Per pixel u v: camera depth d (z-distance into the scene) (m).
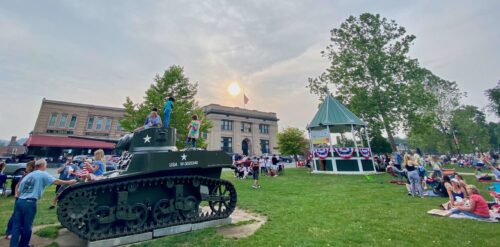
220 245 4.58
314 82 29.27
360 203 8.05
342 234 5.02
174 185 5.86
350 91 25.77
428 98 23.62
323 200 8.65
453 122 41.47
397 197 9.06
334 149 20.34
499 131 66.06
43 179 4.73
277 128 58.12
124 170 5.51
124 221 5.32
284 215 6.72
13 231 4.41
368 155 19.50
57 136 31.75
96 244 4.68
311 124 22.11
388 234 4.98
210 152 6.37
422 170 11.42
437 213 6.54
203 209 8.03
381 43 24.70
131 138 6.48
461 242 4.50
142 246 4.71
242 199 9.13
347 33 26.28
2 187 10.38
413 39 24.34
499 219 5.90
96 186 4.83
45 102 32.16
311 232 5.19
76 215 4.66
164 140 6.38
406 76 24.08
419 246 4.35
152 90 18.61
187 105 19.16
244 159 19.94
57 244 5.00
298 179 16.00
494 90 41.88
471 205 6.22
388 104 23.39
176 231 5.51
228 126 51.72
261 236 5.01
